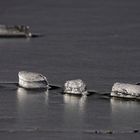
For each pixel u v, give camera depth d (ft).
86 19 368.89
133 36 291.79
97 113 153.69
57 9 431.02
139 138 135.64
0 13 402.31
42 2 485.97
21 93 173.78
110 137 136.26
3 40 283.79
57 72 201.26
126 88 167.84
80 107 159.12
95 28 324.80
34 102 163.94
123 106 159.94
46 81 181.16
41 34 304.09
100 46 260.42
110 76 194.59
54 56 234.17
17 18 372.38
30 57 232.32
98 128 142.10
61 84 184.03
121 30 315.58
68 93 173.47
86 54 238.48
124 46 260.01
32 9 430.61
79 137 136.15
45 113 153.38
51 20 364.17
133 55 235.40
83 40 279.90
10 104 161.68
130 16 384.06
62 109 157.17
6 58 230.27
